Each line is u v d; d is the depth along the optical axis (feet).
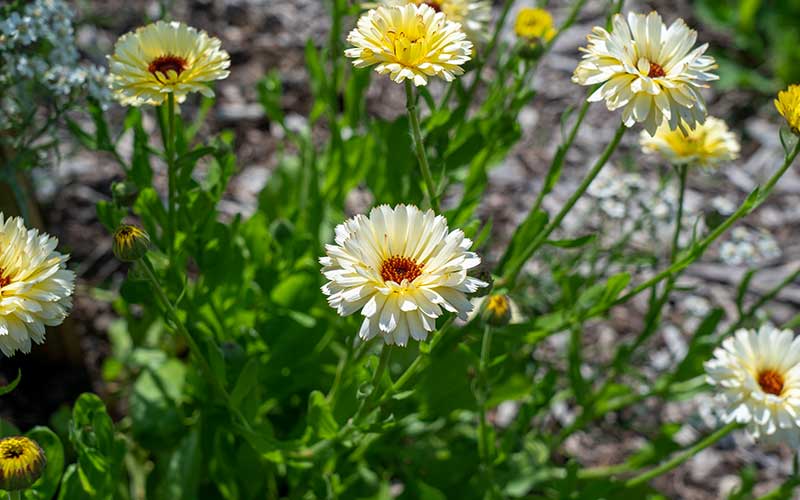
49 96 1.66
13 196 1.67
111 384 1.88
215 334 1.52
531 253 1.38
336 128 1.70
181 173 1.40
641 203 1.79
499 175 2.47
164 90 1.17
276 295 1.59
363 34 1.07
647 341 2.02
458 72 1.07
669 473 1.89
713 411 1.64
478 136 1.51
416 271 0.97
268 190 1.92
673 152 1.47
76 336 1.87
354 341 1.47
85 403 1.25
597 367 1.90
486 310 1.25
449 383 1.45
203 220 1.44
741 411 1.23
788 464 1.92
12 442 1.03
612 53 1.10
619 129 1.22
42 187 2.13
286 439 1.67
